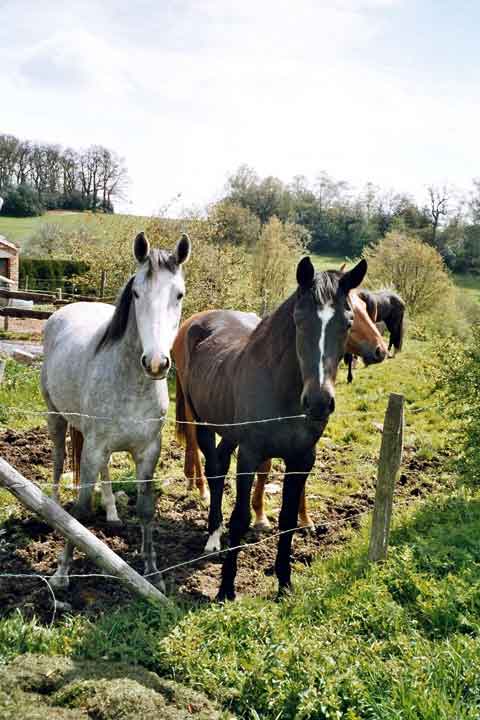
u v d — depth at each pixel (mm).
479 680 2932
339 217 42906
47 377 4961
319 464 7176
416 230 38875
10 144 49719
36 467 6281
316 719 2791
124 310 4020
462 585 3740
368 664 3062
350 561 4477
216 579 4469
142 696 2834
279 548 4195
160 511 5617
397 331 14398
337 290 3717
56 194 51062
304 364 3637
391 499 4082
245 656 3182
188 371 5379
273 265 22719
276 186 41188
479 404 5543
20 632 3301
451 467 5719
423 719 2703
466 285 35531
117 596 4004
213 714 2811
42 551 4523
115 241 14969
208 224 14672
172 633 3322
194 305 13133
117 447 4145
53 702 2834
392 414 3975
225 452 4867
